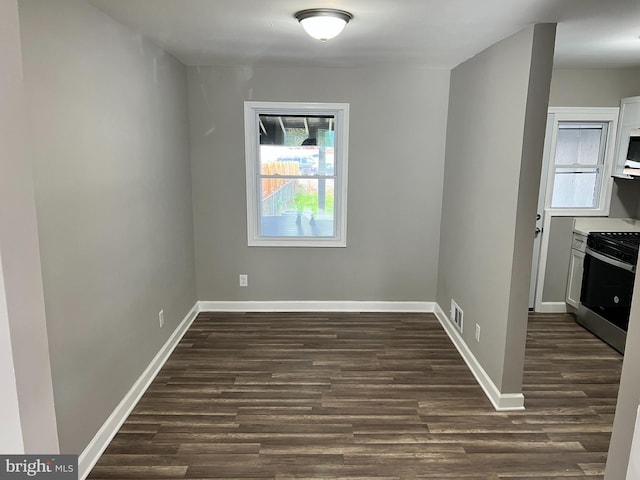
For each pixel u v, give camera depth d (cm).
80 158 229
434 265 470
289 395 318
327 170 461
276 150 455
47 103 201
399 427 283
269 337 413
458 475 242
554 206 475
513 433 278
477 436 275
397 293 477
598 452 262
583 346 403
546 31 260
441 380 341
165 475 240
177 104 396
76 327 228
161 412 296
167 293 373
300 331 427
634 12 239
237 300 475
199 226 457
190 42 328
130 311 296
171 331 385
